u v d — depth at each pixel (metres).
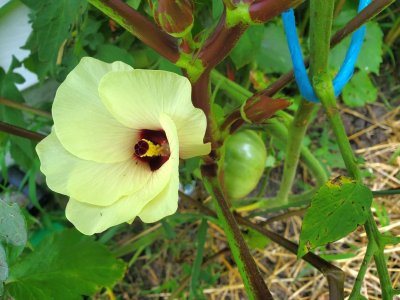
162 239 0.37
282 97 0.19
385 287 0.16
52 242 0.27
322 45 0.18
